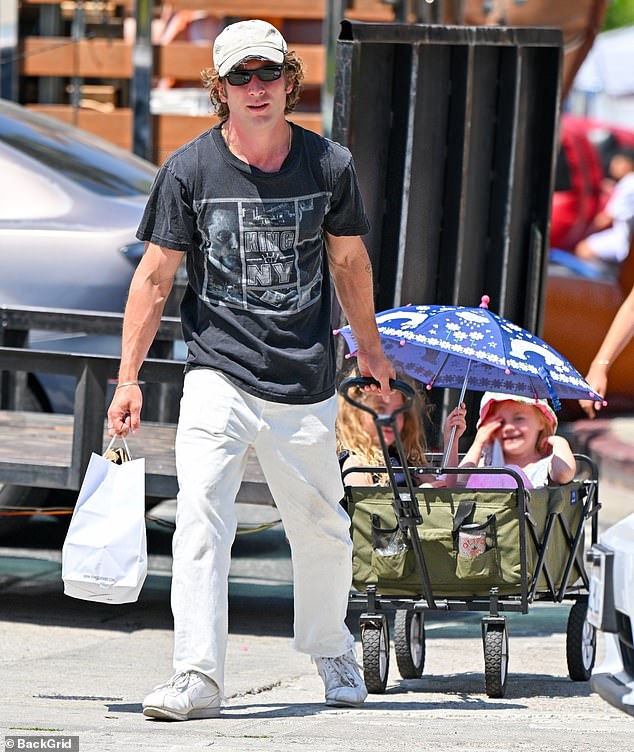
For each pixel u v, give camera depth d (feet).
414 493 55.57
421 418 63.21
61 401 94.63
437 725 48.65
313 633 52.65
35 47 118.11
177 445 49.57
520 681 60.39
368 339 52.24
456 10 118.01
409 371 63.26
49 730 46.21
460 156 74.79
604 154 172.55
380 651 56.59
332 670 53.31
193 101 115.75
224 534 49.24
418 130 72.74
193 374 49.60
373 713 51.65
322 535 51.06
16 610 74.02
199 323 49.80
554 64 78.54
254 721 48.98
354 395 61.26
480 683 59.67
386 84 71.82
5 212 87.71
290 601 79.20
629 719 51.39
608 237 159.33
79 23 119.03
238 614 75.41
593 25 117.60
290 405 49.19
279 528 100.37
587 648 61.26
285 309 49.11
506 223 78.02
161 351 91.45
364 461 60.44
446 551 55.52
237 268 48.80
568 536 59.93
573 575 61.67
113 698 54.03
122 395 49.57
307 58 113.70
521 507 55.06
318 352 49.57
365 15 110.63
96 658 63.05
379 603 56.59
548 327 148.87
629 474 122.83
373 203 72.18
